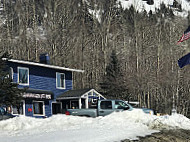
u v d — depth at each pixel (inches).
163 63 2709.2
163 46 3014.3
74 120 717.3
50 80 1373.0
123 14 3543.3
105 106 860.0
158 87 2396.7
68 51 2652.6
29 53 2596.0
